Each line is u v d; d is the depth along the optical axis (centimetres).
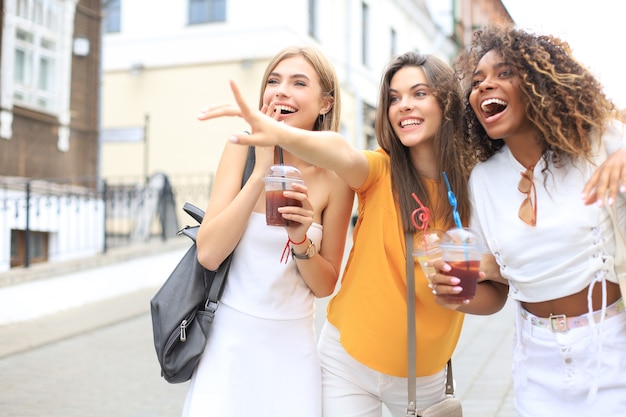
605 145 179
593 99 175
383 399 220
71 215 882
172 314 201
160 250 887
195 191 1316
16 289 625
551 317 183
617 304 179
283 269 210
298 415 209
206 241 201
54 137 943
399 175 212
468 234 178
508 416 371
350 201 224
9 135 863
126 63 1444
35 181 859
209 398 203
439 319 207
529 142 187
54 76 946
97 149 1022
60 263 766
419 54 217
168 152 1406
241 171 214
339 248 224
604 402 175
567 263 176
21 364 488
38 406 398
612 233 175
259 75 1348
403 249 208
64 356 512
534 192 183
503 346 540
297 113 221
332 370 220
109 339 567
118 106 1445
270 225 194
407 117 211
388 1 1809
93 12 1023
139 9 1439
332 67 228
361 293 210
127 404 405
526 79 179
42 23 925
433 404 221
